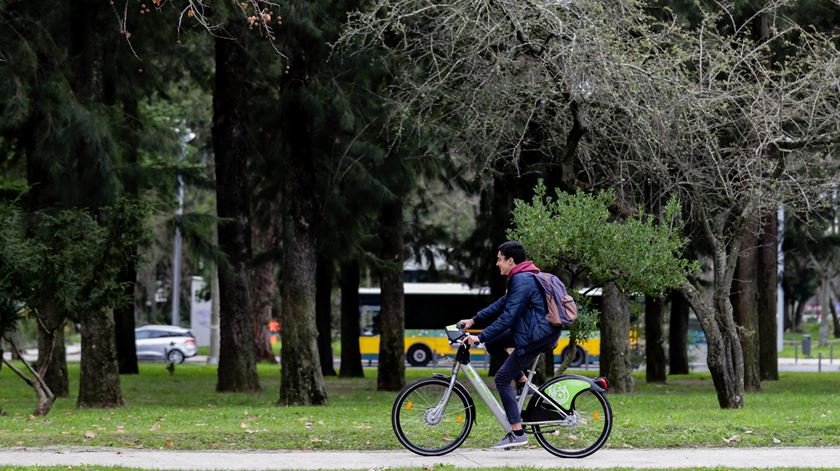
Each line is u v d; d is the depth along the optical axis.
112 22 31.70
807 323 155.25
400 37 30.59
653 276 23.67
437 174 37.41
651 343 48.00
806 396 35.75
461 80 28.81
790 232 49.44
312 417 25.83
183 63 42.53
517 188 37.06
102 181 29.31
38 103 29.56
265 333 66.81
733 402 28.62
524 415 16.73
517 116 28.61
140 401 34.28
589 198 23.80
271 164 41.09
